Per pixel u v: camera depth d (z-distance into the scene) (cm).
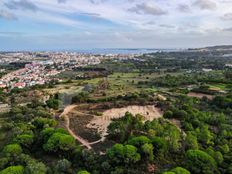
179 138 7881
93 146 7994
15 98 16000
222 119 9956
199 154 6619
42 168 6306
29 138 7806
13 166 6338
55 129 8338
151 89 17088
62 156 7231
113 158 6562
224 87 16462
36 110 11662
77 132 9212
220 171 6581
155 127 8331
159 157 6850
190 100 13150
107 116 11375
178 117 10425
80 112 12219
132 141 7094
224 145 7675
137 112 11894
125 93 15400
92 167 6575
